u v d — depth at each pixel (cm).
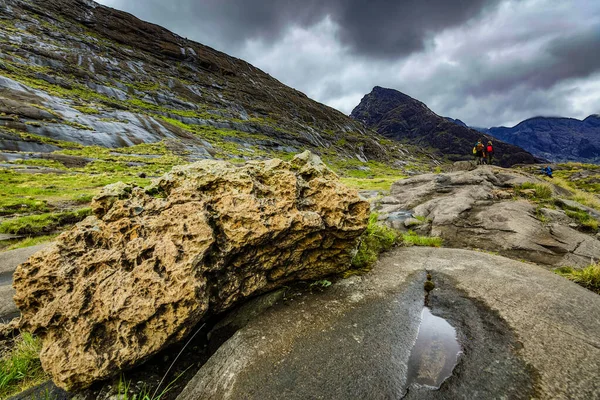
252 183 556
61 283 429
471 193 1703
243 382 363
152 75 13612
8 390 427
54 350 393
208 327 489
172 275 414
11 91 6231
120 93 10488
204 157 7044
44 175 3688
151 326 398
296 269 574
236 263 504
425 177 2325
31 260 447
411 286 596
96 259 443
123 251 450
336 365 383
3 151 4375
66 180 3562
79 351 384
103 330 404
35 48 9869
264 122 14262
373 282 610
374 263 715
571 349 388
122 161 5162
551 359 374
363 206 613
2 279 1028
